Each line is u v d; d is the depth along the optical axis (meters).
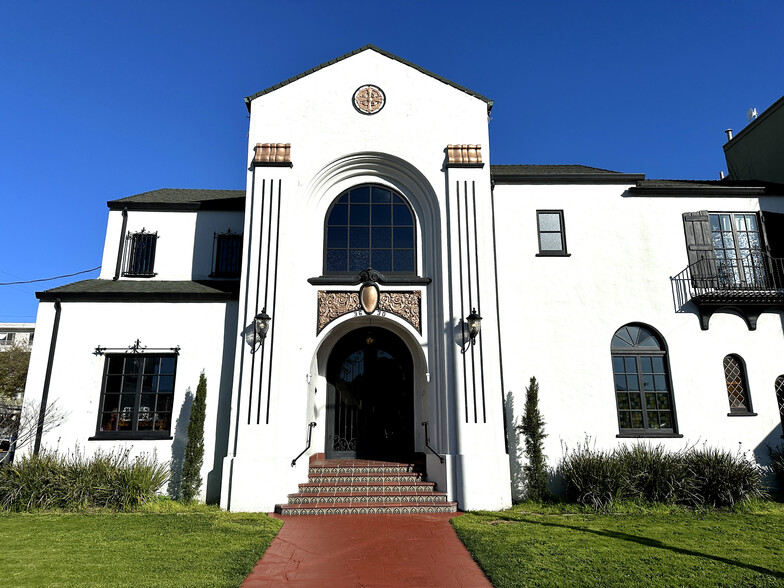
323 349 13.00
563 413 12.02
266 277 11.46
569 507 10.46
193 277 13.98
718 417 12.04
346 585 6.22
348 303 11.89
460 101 12.65
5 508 9.91
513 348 12.30
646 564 6.69
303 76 12.69
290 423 11.01
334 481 11.15
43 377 11.45
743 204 13.42
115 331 11.80
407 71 12.80
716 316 12.61
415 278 12.00
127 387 11.68
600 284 12.73
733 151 17.30
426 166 12.30
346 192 12.75
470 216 11.93
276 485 10.38
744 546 7.53
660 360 12.48
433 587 6.16
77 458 10.98
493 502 10.45
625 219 13.14
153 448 11.25
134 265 14.01
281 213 11.77
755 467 11.41
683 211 13.27
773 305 12.52
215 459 11.20
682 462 10.91
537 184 13.27
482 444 10.72
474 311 11.15
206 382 11.41
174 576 6.16
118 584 5.86
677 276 12.80
